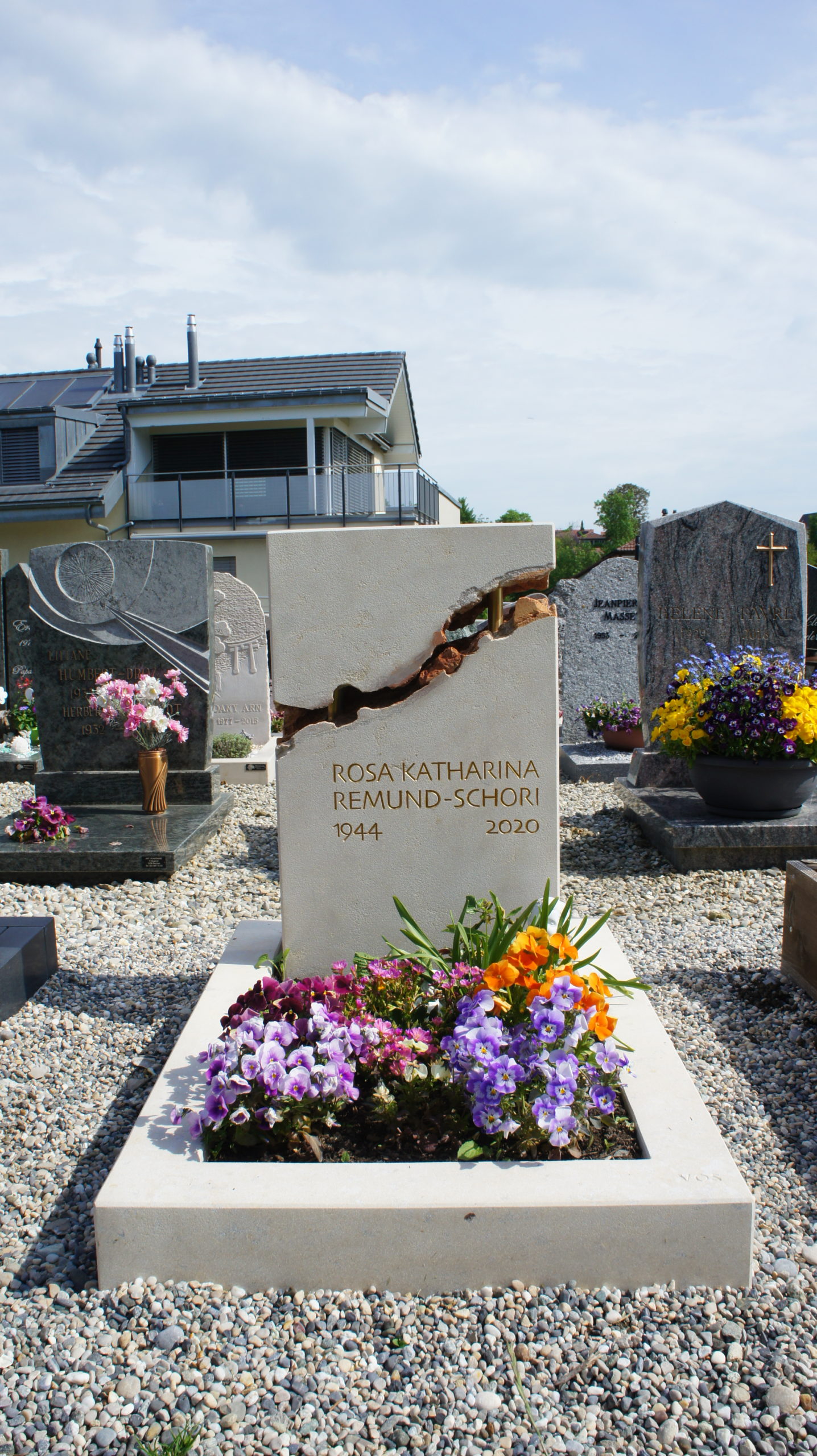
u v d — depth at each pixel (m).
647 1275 2.30
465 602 3.38
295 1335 2.19
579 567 44.66
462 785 3.46
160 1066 3.50
